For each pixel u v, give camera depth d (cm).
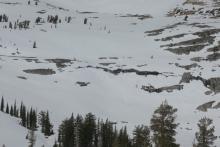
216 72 17838
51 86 17525
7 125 11556
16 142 10350
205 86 17238
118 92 17725
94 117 13562
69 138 11638
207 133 5000
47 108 15000
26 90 16412
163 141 4356
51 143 11781
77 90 17512
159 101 16912
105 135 11812
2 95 15050
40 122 13512
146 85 17950
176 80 17925
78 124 11994
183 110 15825
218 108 15462
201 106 15775
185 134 12681
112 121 14638
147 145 5669
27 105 14788
